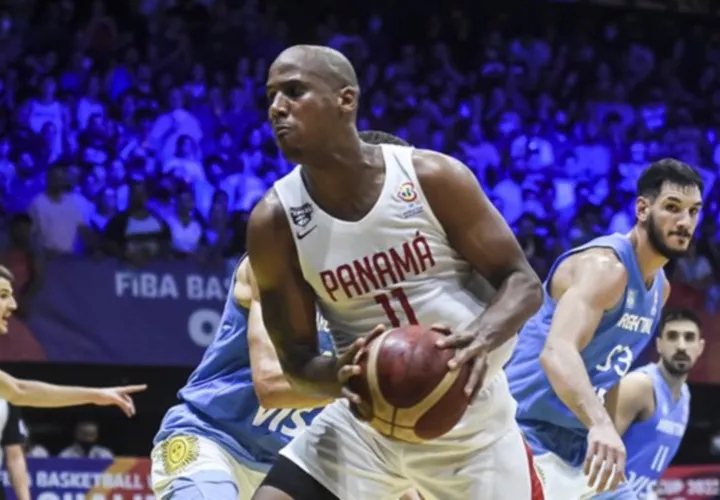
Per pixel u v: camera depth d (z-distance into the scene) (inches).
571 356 181.2
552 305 207.0
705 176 610.9
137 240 458.6
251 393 186.2
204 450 185.2
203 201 521.3
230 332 187.6
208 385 189.2
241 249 483.5
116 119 553.6
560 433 213.3
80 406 471.2
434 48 662.5
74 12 627.5
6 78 555.2
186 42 616.7
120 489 339.9
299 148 135.6
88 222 466.6
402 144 166.9
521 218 535.5
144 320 434.9
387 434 135.3
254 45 641.0
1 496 297.1
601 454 167.0
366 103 617.3
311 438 157.8
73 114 544.4
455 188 140.4
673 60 701.9
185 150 536.4
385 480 156.3
